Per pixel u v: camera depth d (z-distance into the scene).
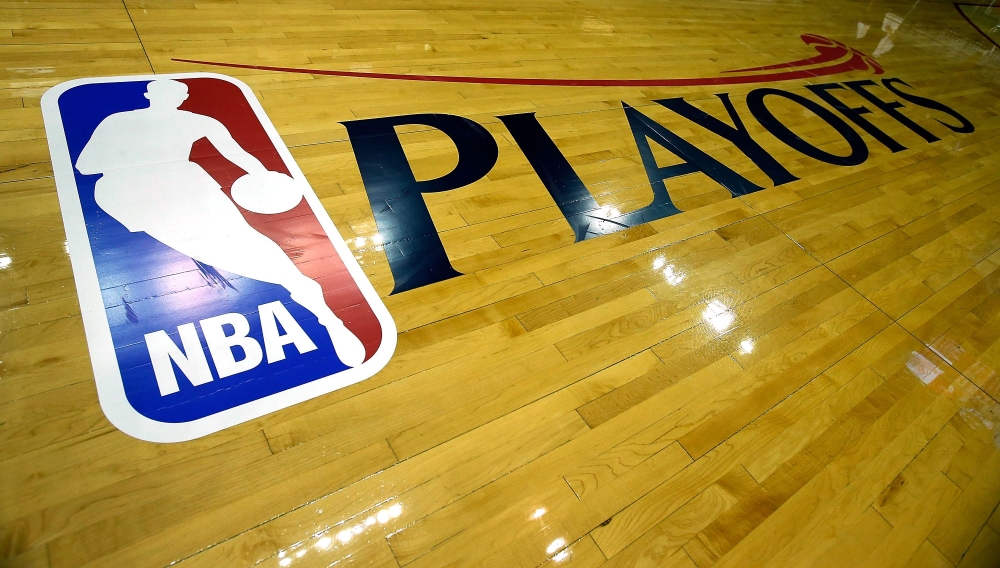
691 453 1.79
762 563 1.56
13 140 2.13
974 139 4.79
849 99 4.86
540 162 2.93
